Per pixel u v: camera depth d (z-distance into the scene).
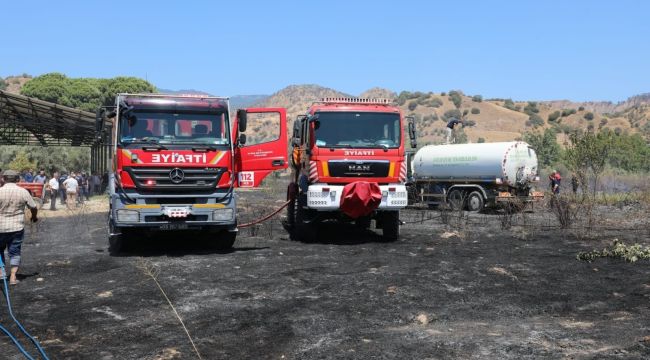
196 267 9.71
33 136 37.50
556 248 11.95
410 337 5.91
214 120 10.90
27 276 9.04
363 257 10.84
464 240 13.22
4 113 28.33
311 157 12.51
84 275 9.08
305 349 5.52
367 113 12.70
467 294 7.83
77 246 12.43
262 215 18.66
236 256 10.93
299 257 10.83
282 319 6.57
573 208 16.47
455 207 21.30
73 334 5.98
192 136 10.74
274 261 10.34
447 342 5.71
